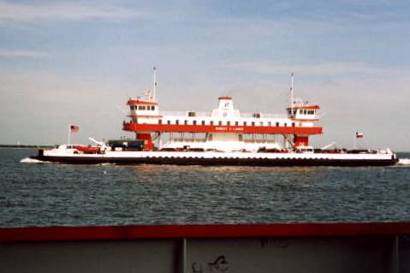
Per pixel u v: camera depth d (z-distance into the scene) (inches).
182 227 304.8
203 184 3073.3
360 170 4702.3
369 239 331.0
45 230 290.4
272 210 1990.7
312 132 4658.0
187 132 4488.2
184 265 303.1
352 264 327.9
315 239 325.4
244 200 2293.3
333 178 3782.0
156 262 308.2
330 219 1802.4
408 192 2881.4
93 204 2055.9
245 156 4421.8
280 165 4483.3
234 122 4547.2
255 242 318.7
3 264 289.9
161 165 4345.5
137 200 2207.2
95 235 296.2
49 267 296.4
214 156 4365.2
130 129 4421.8
